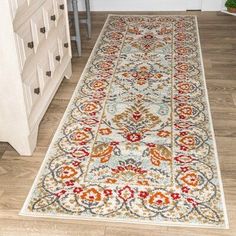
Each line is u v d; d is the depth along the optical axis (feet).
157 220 5.73
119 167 6.74
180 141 7.34
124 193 6.19
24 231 5.63
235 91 8.93
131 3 13.88
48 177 6.57
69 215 5.85
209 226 5.63
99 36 11.93
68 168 6.75
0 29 5.98
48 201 6.10
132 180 6.45
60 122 8.00
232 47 11.05
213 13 13.50
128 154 7.04
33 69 7.13
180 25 12.52
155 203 6.00
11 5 5.92
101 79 9.54
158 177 6.50
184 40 11.48
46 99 7.90
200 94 8.82
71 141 7.41
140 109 8.33
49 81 8.17
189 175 6.53
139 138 7.45
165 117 8.05
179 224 5.66
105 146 7.25
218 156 6.97
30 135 7.01
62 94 8.98
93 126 7.82
